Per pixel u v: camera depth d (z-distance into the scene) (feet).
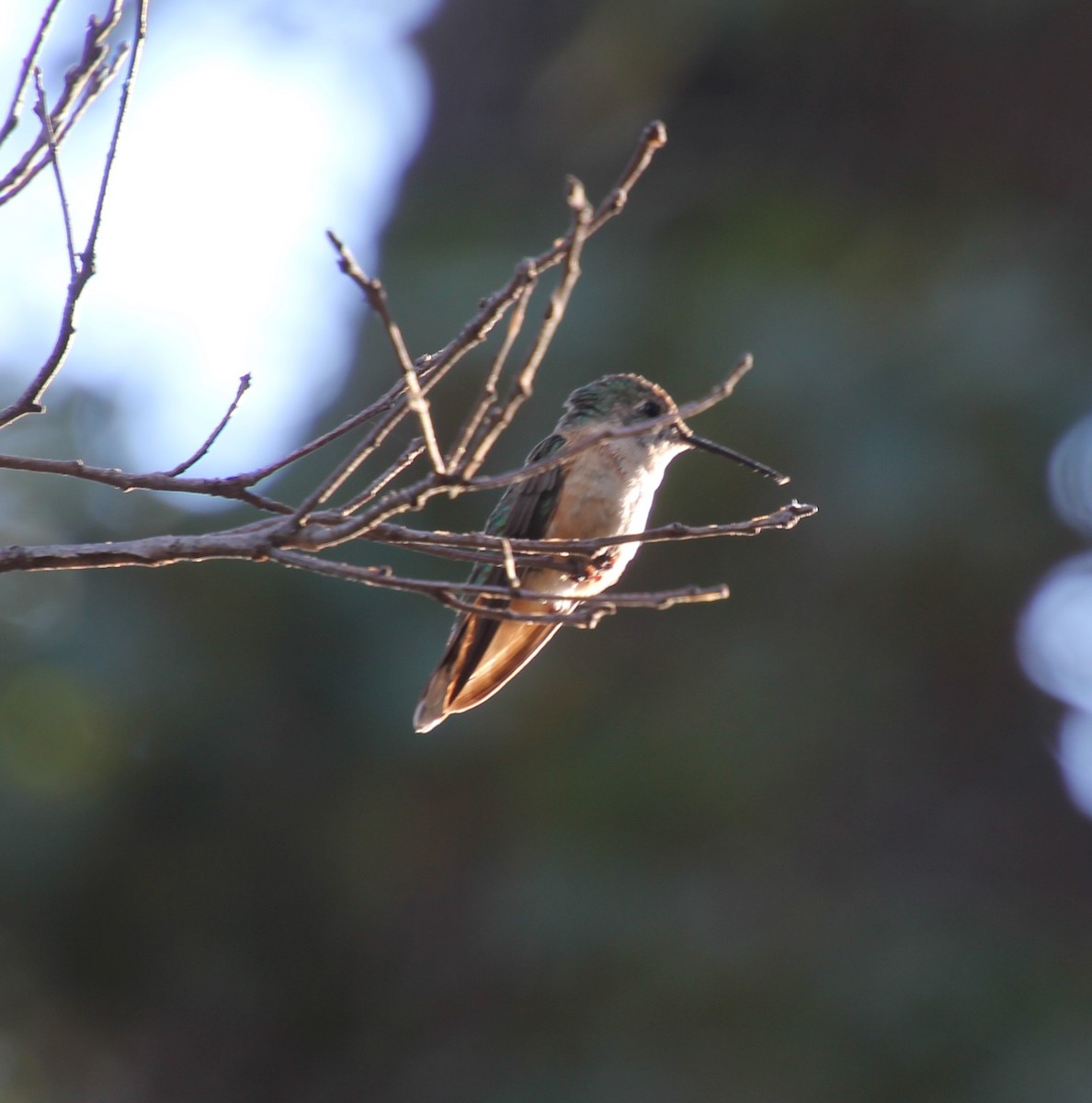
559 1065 41.34
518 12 55.06
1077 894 45.14
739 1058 40.24
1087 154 47.70
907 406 42.27
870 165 50.14
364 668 42.73
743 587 44.75
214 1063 46.29
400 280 46.37
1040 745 46.70
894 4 48.73
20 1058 43.80
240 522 42.55
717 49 50.42
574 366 43.11
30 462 15.67
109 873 43.27
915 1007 40.81
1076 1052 40.04
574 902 42.11
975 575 42.42
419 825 45.14
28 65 15.75
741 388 42.73
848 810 44.78
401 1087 44.78
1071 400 41.81
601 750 44.09
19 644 41.70
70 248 15.08
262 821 44.16
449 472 13.84
